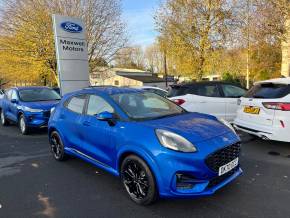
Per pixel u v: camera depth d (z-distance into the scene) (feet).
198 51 67.87
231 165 12.72
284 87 18.97
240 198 13.03
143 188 12.55
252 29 58.39
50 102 30.78
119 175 13.89
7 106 34.65
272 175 15.76
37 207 12.87
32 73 83.25
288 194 13.34
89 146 15.93
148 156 11.95
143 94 16.66
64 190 14.65
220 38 66.54
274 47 62.54
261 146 21.68
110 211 12.29
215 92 27.14
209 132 12.69
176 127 12.77
